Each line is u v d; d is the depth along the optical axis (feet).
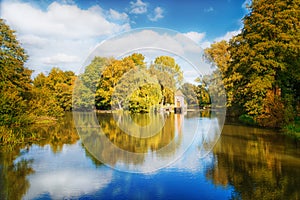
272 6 49.78
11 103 55.16
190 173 21.40
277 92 52.75
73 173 21.98
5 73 68.23
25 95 76.89
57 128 53.72
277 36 48.93
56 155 28.84
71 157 27.73
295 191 17.67
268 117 49.26
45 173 22.21
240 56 55.77
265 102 49.62
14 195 17.66
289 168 22.74
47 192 18.11
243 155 27.22
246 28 54.39
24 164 25.34
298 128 42.91
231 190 17.97
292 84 54.08
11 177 21.35
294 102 52.49
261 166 23.36
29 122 61.62
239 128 49.01
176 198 16.80
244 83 55.77
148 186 18.79
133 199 16.79
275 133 42.47
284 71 49.90
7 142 37.04
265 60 49.29
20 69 76.64
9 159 27.48
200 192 17.65
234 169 22.49
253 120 57.47
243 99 59.98
